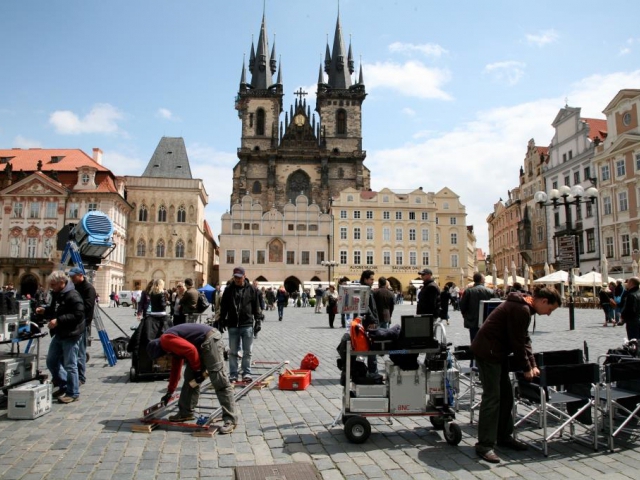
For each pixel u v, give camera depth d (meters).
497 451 7.45
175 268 79.38
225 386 8.53
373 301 11.80
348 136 104.19
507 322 7.22
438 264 87.56
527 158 81.31
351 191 84.62
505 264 96.50
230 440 7.89
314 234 83.19
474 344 7.43
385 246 84.06
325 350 18.73
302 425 8.70
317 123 111.00
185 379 8.73
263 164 101.31
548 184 73.62
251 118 104.38
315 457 7.14
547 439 7.25
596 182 61.09
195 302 15.14
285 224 83.06
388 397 8.01
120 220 74.88
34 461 6.93
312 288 72.31
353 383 8.25
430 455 7.24
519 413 9.53
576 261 25.64
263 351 18.48
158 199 80.12
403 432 8.32
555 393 8.28
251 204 82.88
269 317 39.44
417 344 7.92
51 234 70.81
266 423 8.82
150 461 6.96
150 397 10.84
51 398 9.69
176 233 79.94
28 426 8.60
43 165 75.50
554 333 24.23
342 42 110.00
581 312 43.66
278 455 7.23
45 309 10.80
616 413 8.45
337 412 9.55
